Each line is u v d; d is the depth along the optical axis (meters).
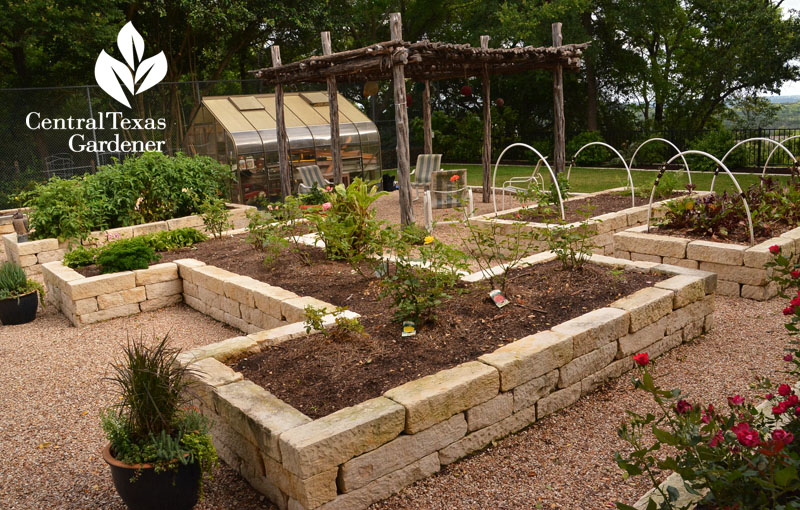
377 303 5.06
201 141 14.41
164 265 7.11
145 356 3.03
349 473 2.92
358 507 2.99
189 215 10.48
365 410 3.08
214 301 6.46
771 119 22.09
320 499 2.84
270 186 13.76
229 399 3.33
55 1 16.17
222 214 8.82
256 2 19.84
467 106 25.73
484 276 5.32
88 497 3.35
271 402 3.28
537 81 22.91
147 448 2.90
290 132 14.09
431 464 3.27
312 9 20.66
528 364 3.67
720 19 20.33
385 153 22.23
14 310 6.59
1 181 15.79
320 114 15.13
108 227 9.61
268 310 5.45
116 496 3.34
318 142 14.40
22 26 16.27
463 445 3.41
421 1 23.78
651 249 6.64
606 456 3.36
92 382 4.95
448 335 4.16
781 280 3.35
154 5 18.55
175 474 2.93
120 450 2.96
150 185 9.93
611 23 21.73
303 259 6.67
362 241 6.46
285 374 3.73
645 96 23.42
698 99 22.39
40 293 7.04
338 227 6.29
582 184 14.98
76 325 6.47
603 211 9.00
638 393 4.10
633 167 18.67
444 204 11.11
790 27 17.83
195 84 17.06
